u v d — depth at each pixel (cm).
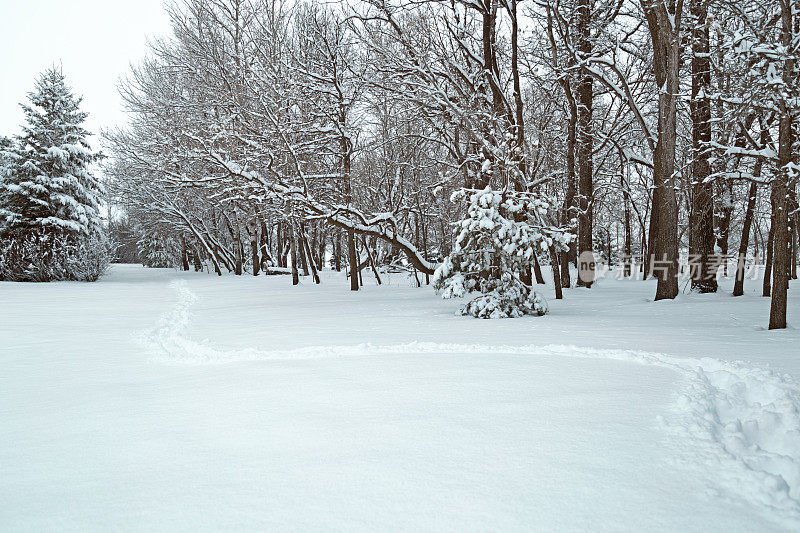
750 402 426
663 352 628
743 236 1488
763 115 1230
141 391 505
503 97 1603
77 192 3164
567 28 1708
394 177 2266
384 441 342
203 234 4031
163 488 282
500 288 1148
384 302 1588
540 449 323
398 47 1892
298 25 2131
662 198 1408
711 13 1103
